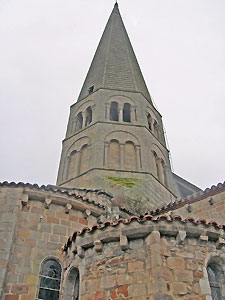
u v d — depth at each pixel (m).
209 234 10.52
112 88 33.19
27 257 13.55
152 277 9.41
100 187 23.94
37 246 13.98
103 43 42.62
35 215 14.68
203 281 9.64
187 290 9.34
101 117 29.86
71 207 15.50
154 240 9.98
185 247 10.16
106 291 9.90
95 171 25.33
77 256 11.45
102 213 16.47
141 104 32.31
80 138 29.58
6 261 12.77
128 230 10.46
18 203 14.45
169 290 9.23
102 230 11.06
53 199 15.23
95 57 41.22
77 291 11.21
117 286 9.81
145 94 35.28
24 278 13.02
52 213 15.05
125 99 32.41
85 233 11.50
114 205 20.27
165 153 31.27
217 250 10.45
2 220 13.84
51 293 13.21
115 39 42.47
